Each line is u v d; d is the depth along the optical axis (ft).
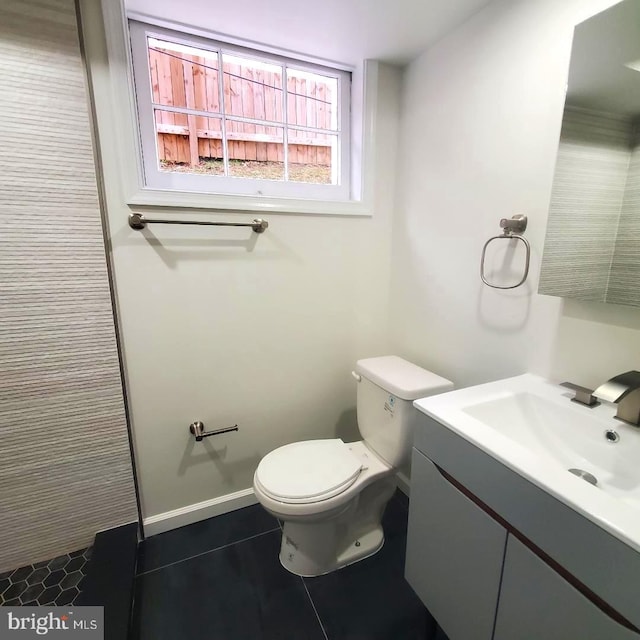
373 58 5.10
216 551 4.86
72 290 4.02
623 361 3.13
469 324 4.60
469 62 4.25
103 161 4.01
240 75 4.96
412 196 5.38
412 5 3.96
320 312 5.62
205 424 5.15
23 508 4.27
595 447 2.94
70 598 4.00
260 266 5.05
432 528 3.32
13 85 3.47
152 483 5.01
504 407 3.36
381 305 6.08
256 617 4.00
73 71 3.64
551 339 3.67
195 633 3.84
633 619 1.81
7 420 4.03
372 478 4.48
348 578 4.48
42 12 3.46
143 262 4.39
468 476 2.79
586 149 3.16
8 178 3.59
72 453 4.38
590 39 3.03
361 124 5.34
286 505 3.87
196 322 4.81
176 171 4.82
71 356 4.16
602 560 1.92
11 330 3.86
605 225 3.10
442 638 3.83
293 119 5.38
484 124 4.14
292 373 5.61
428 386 4.38
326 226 5.39
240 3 3.92
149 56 4.50
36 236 3.78
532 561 2.34
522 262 3.86
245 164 5.20
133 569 4.16
